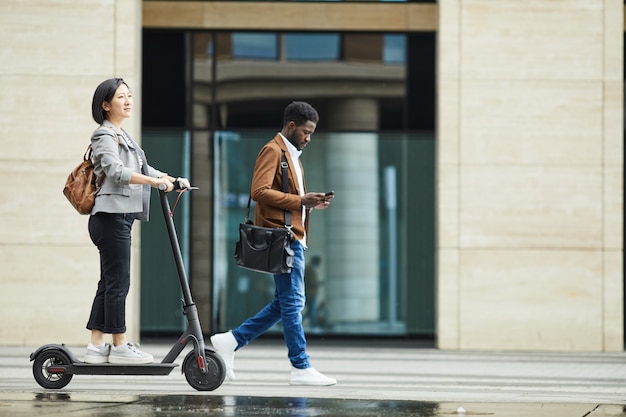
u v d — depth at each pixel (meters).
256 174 8.15
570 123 13.18
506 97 13.18
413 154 14.97
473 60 13.20
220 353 8.34
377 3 14.74
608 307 13.13
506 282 13.15
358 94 14.97
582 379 9.59
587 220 13.15
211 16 14.78
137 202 7.62
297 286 8.17
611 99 13.20
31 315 12.93
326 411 6.45
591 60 13.22
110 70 13.03
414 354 12.68
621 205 13.15
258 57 14.96
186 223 14.92
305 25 14.79
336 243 14.97
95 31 13.03
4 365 10.28
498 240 13.14
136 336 13.23
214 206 14.94
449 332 13.18
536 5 13.20
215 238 14.93
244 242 8.01
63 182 12.95
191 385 7.57
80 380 8.53
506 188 13.16
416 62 14.96
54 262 12.93
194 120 14.93
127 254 7.63
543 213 13.16
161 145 14.92
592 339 13.12
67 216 12.94
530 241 13.15
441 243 13.14
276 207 8.15
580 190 13.17
